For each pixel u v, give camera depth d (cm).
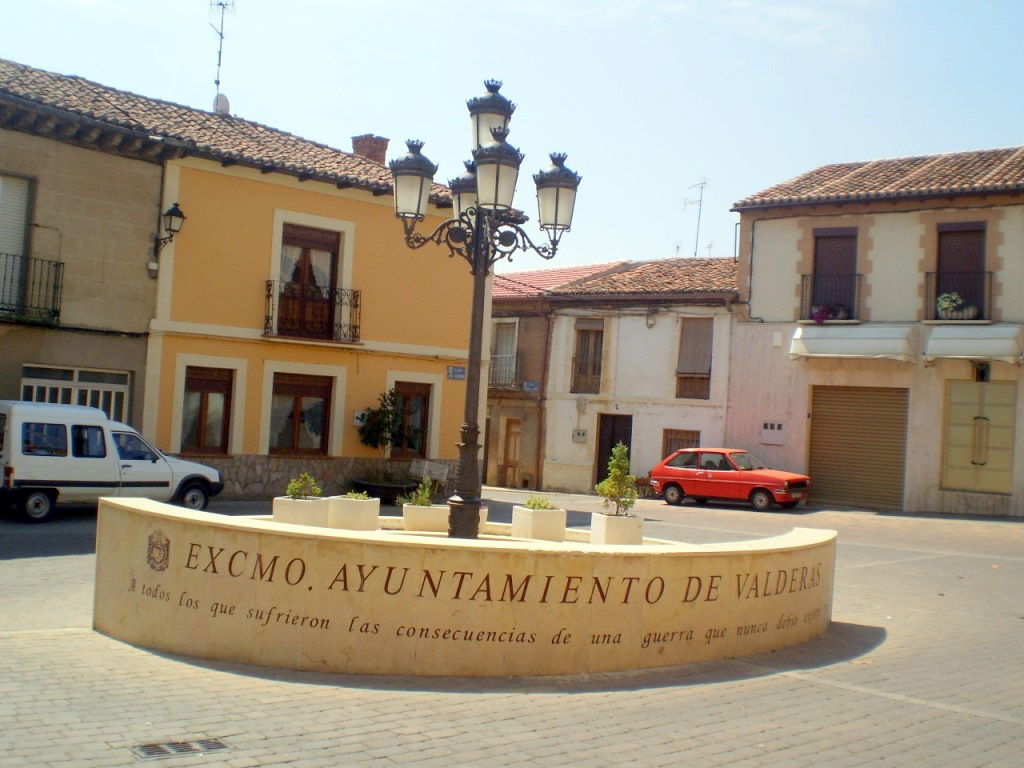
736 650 822
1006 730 637
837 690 725
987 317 2392
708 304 2855
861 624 1016
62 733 545
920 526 2130
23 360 1812
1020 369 2347
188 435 2053
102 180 1906
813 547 908
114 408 1941
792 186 2797
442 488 2398
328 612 716
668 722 620
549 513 1194
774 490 2442
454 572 716
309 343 2180
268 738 553
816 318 2600
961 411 2436
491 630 721
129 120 1928
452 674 716
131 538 799
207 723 577
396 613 714
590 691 692
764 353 2728
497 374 3325
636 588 759
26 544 1342
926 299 2469
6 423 1570
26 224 1823
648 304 2986
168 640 761
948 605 1173
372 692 666
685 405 2888
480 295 1052
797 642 891
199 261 2034
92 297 1891
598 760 540
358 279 2281
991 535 1997
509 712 629
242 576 733
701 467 2588
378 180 2280
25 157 1811
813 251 2652
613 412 3033
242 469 2105
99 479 1641
